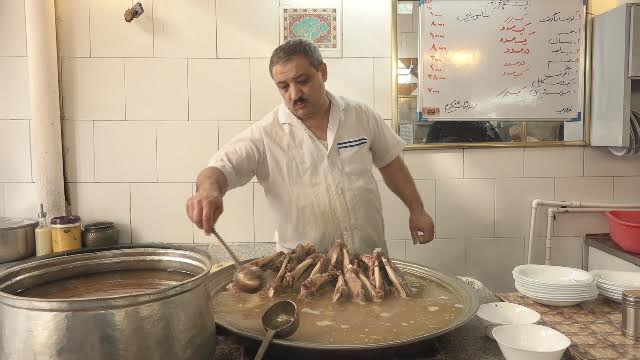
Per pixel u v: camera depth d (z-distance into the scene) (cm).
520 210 293
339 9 280
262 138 195
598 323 142
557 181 292
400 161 225
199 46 281
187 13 279
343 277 149
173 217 288
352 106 208
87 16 276
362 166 203
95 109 281
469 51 283
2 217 280
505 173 291
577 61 285
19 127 279
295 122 193
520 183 291
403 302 141
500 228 293
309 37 281
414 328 122
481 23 282
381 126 217
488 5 281
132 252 115
